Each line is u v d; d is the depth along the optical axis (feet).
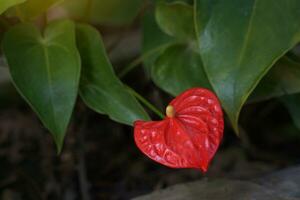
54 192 4.57
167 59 3.74
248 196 3.59
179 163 3.11
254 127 5.12
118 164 4.88
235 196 3.60
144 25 4.05
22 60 3.42
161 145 3.15
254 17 3.27
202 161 3.09
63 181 4.45
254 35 3.26
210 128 3.15
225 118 5.03
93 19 4.33
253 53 3.24
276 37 3.25
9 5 3.33
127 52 5.05
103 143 5.07
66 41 3.45
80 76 3.52
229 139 5.02
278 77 3.58
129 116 3.45
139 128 3.22
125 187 4.66
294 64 3.51
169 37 3.96
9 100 5.12
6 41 3.47
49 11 4.12
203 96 3.23
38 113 3.34
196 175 4.67
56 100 3.35
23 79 3.38
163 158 3.14
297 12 3.28
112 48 4.68
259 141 5.06
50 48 3.46
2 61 4.11
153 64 3.74
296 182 3.67
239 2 3.30
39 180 4.68
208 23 3.29
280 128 5.12
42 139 4.95
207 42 3.28
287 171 3.79
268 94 3.63
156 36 4.00
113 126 5.18
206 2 3.31
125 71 4.06
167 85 3.72
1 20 3.73
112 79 3.51
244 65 3.23
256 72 3.22
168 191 3.72
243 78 3.22
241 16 3.28
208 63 3.27
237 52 3.25
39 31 3.53
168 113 3.21
